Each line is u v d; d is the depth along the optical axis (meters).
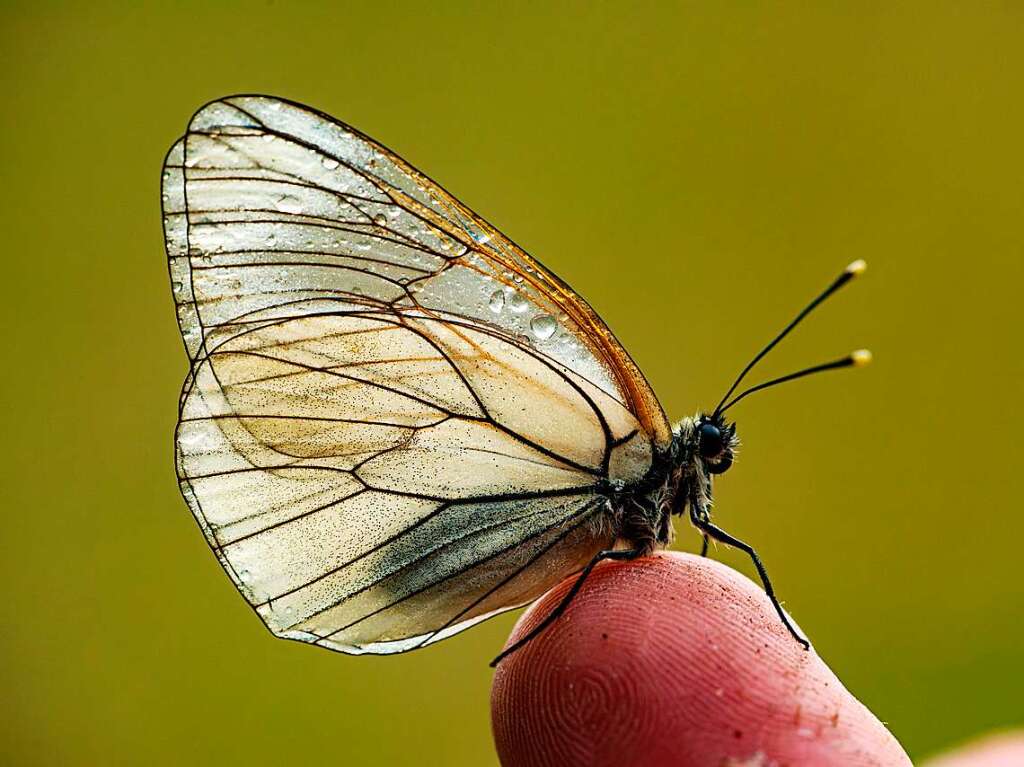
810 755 0.17
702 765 0.17
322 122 0.17
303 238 0.17
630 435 0.17
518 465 0.17
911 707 0.23
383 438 0.17
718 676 0.17
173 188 0.17
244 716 0.23
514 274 0.17
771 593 0.17
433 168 0.27
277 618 0.17
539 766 0.17
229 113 0.17
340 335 0.17
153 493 0.26
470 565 0.17
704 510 0.18
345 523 0.17
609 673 0.17
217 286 0.17
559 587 0.18
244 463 0.17
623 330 0.26
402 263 0.17
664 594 0.17
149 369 0.26
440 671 0.24
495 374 0.17
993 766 0.19
